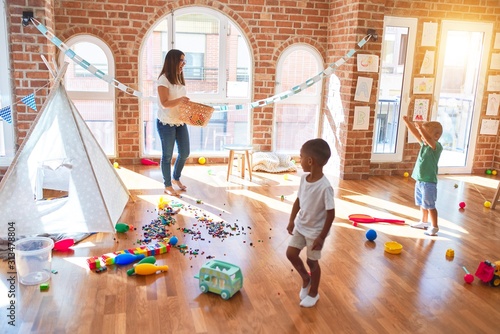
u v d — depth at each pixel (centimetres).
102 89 551
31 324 233
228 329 235
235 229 372
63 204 340
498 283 291
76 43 534
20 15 439
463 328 245
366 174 557
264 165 567
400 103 576
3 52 467
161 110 434
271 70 588
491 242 368
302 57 595
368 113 539
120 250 323
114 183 400
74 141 340
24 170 331
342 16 547
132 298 261
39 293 263
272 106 598
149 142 586
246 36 573
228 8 561
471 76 592
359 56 520
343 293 276
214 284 267
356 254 333
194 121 423
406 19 551
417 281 296
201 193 467
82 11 526
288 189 493
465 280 297
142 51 553
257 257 322
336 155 571
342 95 550
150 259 300
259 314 250
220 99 588
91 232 343
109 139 569
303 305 259
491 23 577
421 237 373
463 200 488
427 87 577
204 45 571
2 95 477
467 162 617
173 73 421
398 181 556
